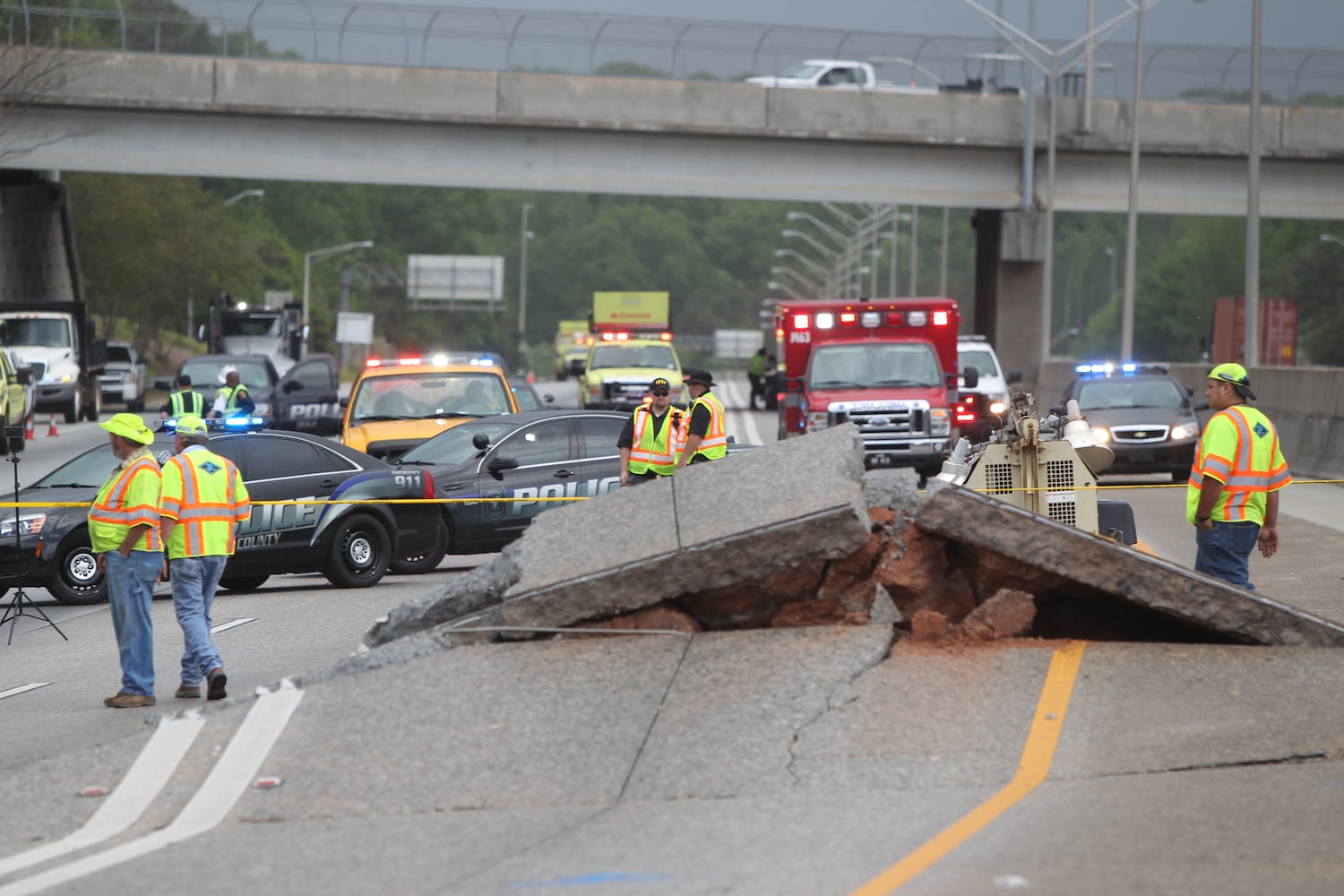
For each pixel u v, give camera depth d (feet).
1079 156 464.65
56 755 82.64
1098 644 91.30
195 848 68.23
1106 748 75.82
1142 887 57.21
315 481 159.63
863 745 76.64
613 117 430.20
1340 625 93.15
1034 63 430.61
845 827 66.08
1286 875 58.39
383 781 75.46
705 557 92.63
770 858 62.08
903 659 88.22
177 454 107.55
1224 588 92.02
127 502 104.37
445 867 63.21
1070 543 92.27
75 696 109.19
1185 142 460.96
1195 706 81.25
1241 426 103.14
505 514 172.86
